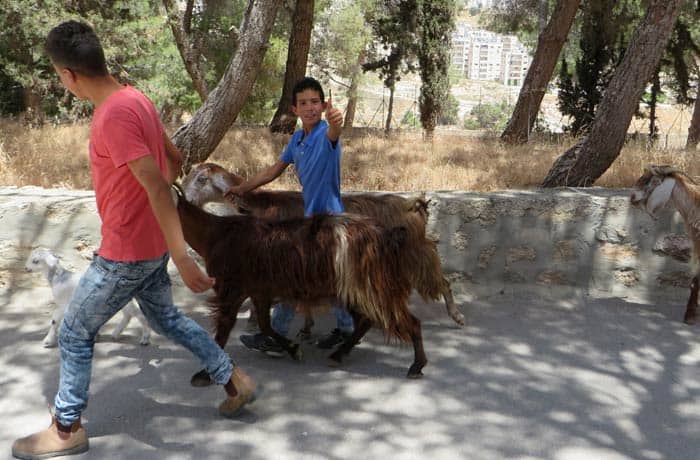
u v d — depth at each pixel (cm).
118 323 508
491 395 410
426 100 2005
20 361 439
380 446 352
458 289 594
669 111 3950
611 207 585
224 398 400
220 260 412
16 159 822
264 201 493
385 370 445
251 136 1267
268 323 446
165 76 1861
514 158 1110
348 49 2784
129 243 312
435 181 884
